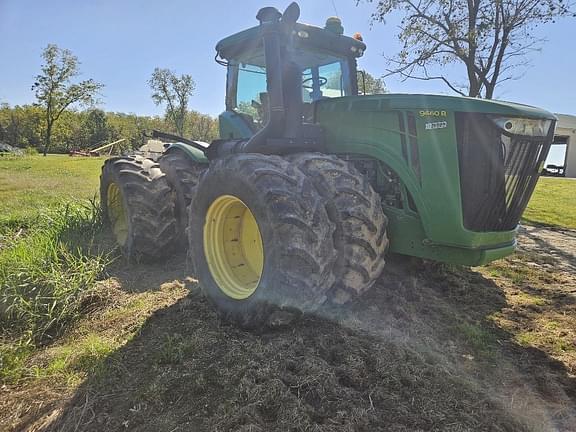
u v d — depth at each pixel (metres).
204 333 2.79
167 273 4.12
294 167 2.78
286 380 2.23
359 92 4.55
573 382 2.42
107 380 2.39
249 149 3.31
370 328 2.88
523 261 4.93
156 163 4.65
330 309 2.91
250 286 3.04
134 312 3.24
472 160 2.72
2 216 6.13
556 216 8.36
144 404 2.16
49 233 4.68
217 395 2.18
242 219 3.29
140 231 4.23
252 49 4.04
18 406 2.25
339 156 3.39
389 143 3.05
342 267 2.76
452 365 2.54
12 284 3.28
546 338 2.96
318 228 2.58
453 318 3.21
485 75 10.05
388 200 3.15
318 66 4.18
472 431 1.94
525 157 2.81
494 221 2.84
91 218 5.29
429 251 2.95
